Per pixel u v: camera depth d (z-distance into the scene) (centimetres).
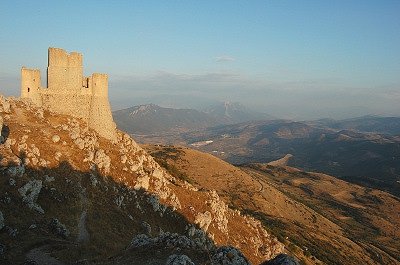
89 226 6406
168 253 4819
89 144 8881
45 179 6869
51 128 8700
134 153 10625
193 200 10500
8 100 9094
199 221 9475
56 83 9794
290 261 4281
